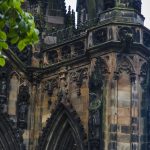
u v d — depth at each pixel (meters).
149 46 57.09
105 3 58.25
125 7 56.84
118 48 55.00
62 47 61.19
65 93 59.25
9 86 61.38
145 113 54.88
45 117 60.88
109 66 54.94
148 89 55.84
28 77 62.47
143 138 54.16
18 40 22.47
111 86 54.44
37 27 64.06
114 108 53.97
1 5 21.80
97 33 56.56
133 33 55.53
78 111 57.66
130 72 54.94
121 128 53.69
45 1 66.88
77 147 56.81
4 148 59.97
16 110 61.16
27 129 61.19
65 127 59.09
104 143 53.34
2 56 23.34
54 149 59.50
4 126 60.12
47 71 61.69
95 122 53.75
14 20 22.00
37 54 63.00
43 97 61.62
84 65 58.28
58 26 66.81
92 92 54.75
